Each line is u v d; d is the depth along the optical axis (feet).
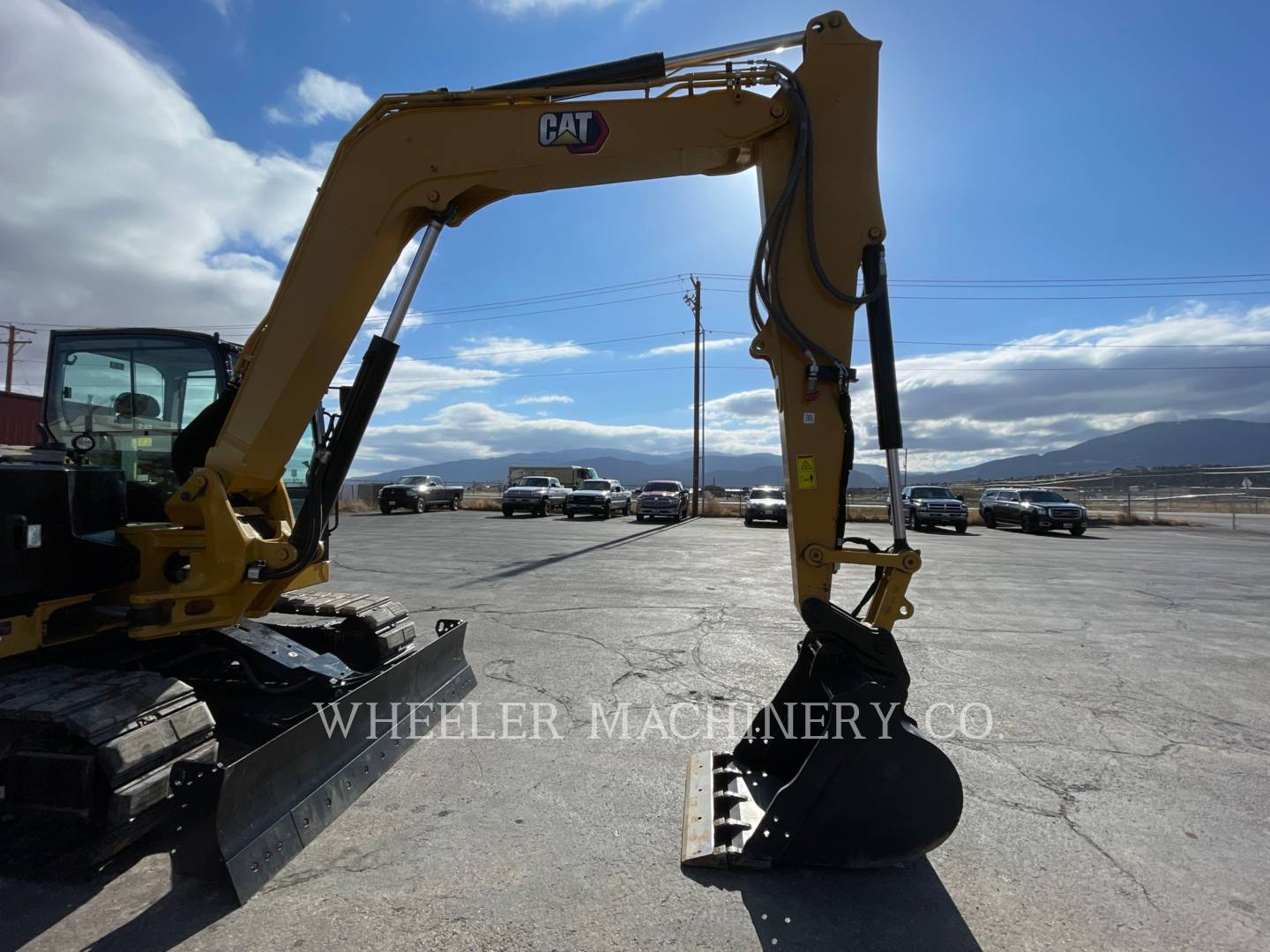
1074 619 28.09
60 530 11.10
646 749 14.29
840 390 11.11
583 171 12.26
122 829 9.84
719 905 9.20
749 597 31.58
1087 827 11.47
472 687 17.88
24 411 38.06
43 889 9.39
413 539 60.75
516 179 12.35
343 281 12.20
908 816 9.84
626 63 11.77
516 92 11.86
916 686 18.80
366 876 9.74
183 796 9.23
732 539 64.44
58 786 9.61
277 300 12.26
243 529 12.25
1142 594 34.78
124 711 9.98
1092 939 8.61
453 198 12.28
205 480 12.09
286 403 12.32
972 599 32.73
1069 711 16.94
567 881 9.69
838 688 10.69
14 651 10.75
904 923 8.88
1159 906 9.30
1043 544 67.05
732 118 11.55
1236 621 28.09
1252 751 14.65
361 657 17.61
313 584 14.64
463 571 39.47
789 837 9.97
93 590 11.71
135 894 9.29
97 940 8.32
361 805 11.81
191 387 15.05
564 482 130.52
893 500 11.05
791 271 11.26
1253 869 10.27
